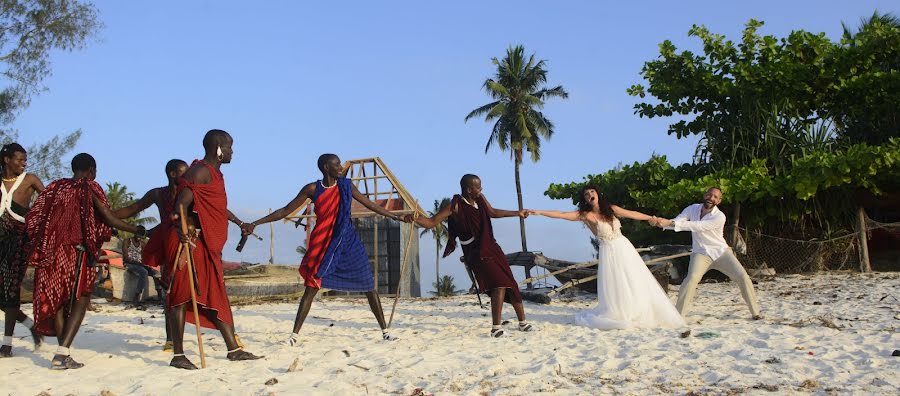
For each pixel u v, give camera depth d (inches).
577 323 344.8
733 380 213.6
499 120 2140.7
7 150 261.3
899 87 740.7
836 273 696.4
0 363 261.3
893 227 721.6
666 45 818.8
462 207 324.5
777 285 573.9
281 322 400.8
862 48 750.5
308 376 235.8
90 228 255.0
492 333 319.0
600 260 340.5
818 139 759.7
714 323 348.5
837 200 728.3
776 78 759.1
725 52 792.9
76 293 251.9
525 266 659.4
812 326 328.2
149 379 231.0
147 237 273.9
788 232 759.7
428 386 221.5
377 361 258.5
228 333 262.8
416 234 1004.6
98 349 293.6
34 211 252.5
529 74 2126.0
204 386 221.5
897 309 385.7
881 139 781.9
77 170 258.5
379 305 316.8
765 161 730.2
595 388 211.8
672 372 226.7
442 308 474.9
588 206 340.2
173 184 269.3
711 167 793.6
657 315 332.5
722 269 366.6
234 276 634.8
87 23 1018.7
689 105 826.8
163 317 433.4
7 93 974.4
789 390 201.5
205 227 254.4
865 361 232.1
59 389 222.2
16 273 267.3
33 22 991.0
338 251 305.4
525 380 221.5
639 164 827.4
